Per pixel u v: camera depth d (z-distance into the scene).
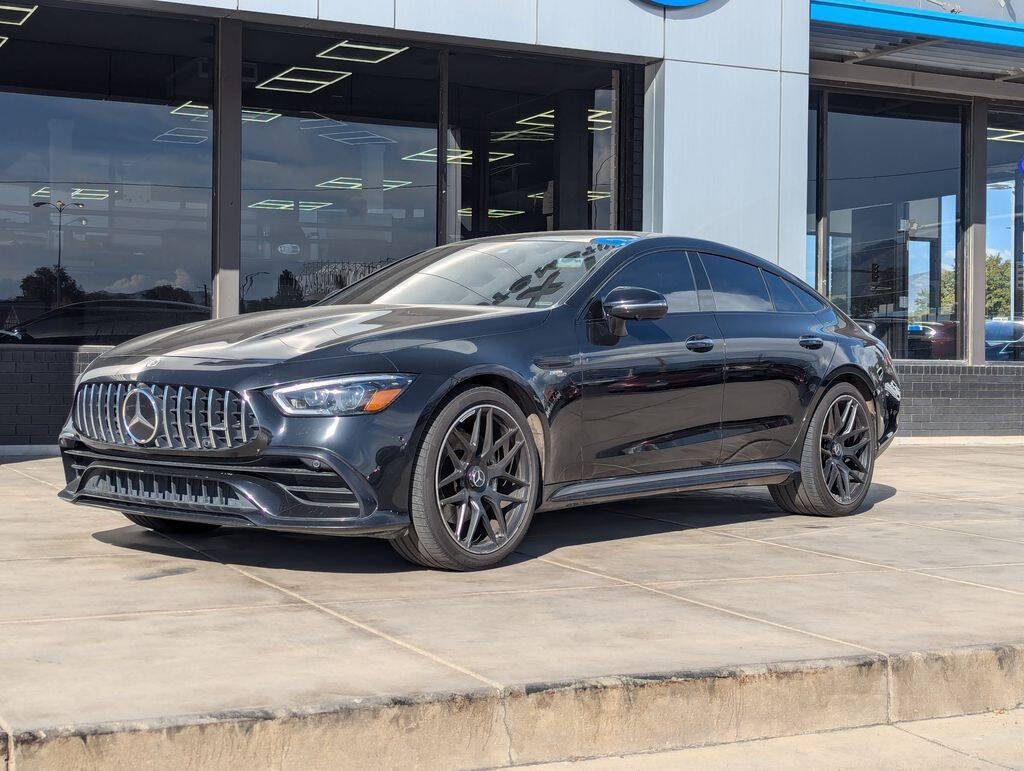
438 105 10.41
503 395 4.64
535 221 10.79
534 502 4.75
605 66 10.99
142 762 2.61
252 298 9.80
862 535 5.71
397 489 4.33
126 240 9.51
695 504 6.66
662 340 5.35
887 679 3.44
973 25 11.08
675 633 3.67
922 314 12.88
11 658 3.18
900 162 12.75
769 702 3.27
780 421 5.92
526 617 3.83
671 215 10.74
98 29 9.40
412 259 6.08
